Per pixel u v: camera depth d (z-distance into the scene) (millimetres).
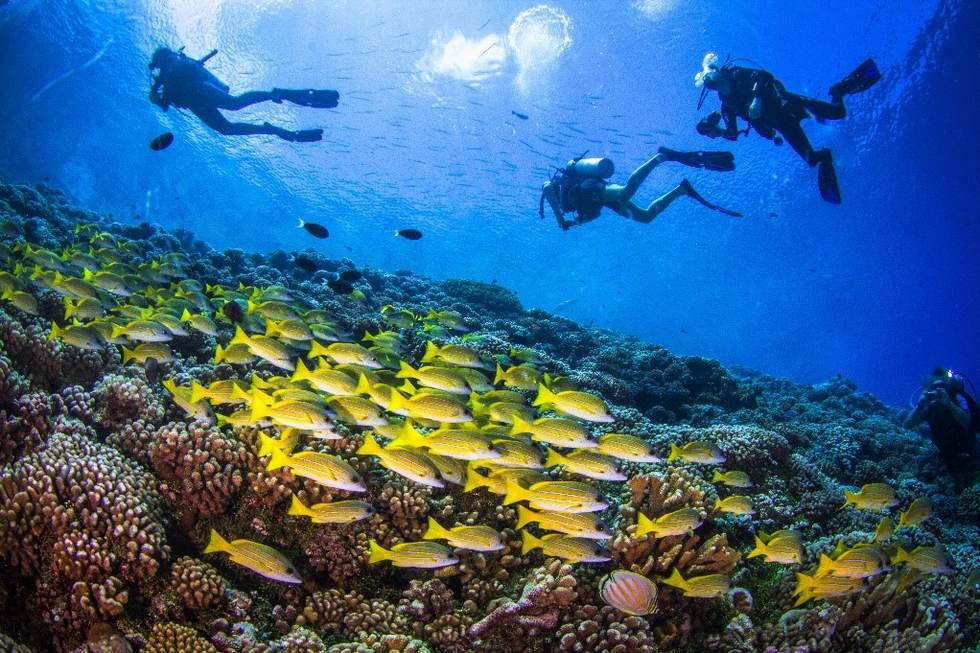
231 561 4508
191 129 42625
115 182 43375
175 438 4719
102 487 4055
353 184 52000
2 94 35281
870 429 13250
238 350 6461
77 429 5098
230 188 49312
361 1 39031
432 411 4730
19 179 36531
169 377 6672
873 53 37094
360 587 4531
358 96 44812
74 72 37375
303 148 47219
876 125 40812
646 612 3508
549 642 4086
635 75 42094
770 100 9281
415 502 4762
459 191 54188
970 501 8930
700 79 10086
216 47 38156
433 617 4297
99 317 7141
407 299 15617
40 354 6094
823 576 4117
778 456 7195
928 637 4344
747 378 21250
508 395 5961
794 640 4273
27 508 3859
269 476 4672
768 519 6004
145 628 3803
